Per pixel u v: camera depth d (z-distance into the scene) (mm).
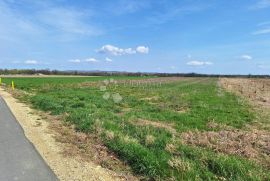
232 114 19453
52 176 8219
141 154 9312
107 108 20906
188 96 32469
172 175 8117
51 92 35219
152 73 164750
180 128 14219
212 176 8125
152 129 13086
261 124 16547
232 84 67500
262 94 39875
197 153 9625
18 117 16797
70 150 10609
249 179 7871
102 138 11617
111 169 9008
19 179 7922
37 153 10117
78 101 24000
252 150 10820
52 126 14398
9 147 10727
